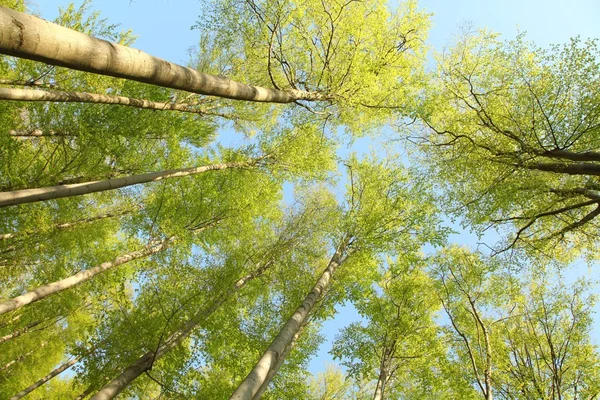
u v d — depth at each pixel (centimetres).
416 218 974
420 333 1036
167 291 779
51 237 791
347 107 904
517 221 863
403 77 888
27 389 889
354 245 1068
